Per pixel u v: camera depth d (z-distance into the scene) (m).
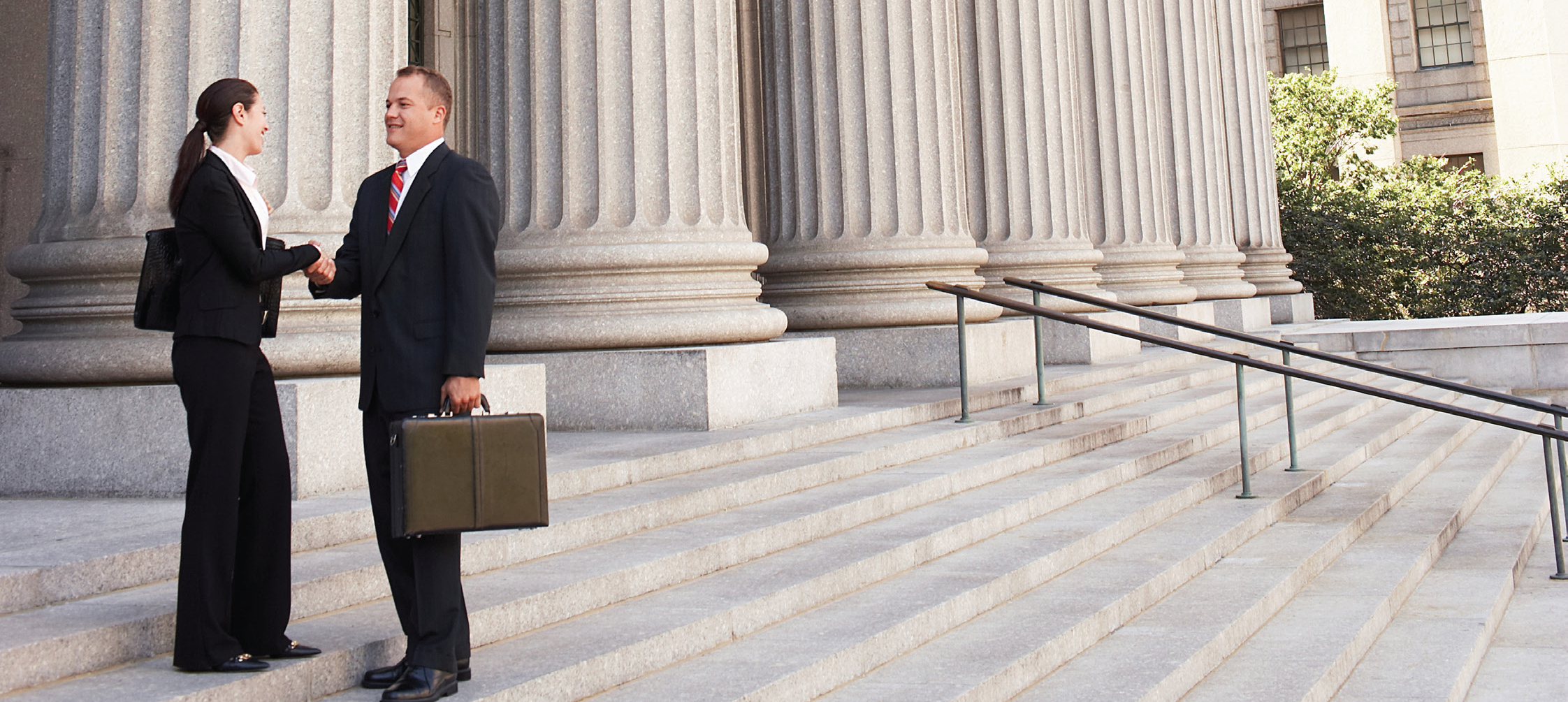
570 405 8.62
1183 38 19.75
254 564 3.78
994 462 8.17
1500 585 7.34
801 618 5.16
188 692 3.44
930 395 10.50
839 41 11.75
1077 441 9.30
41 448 5.98
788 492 7.11
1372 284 29.48
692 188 9.09
